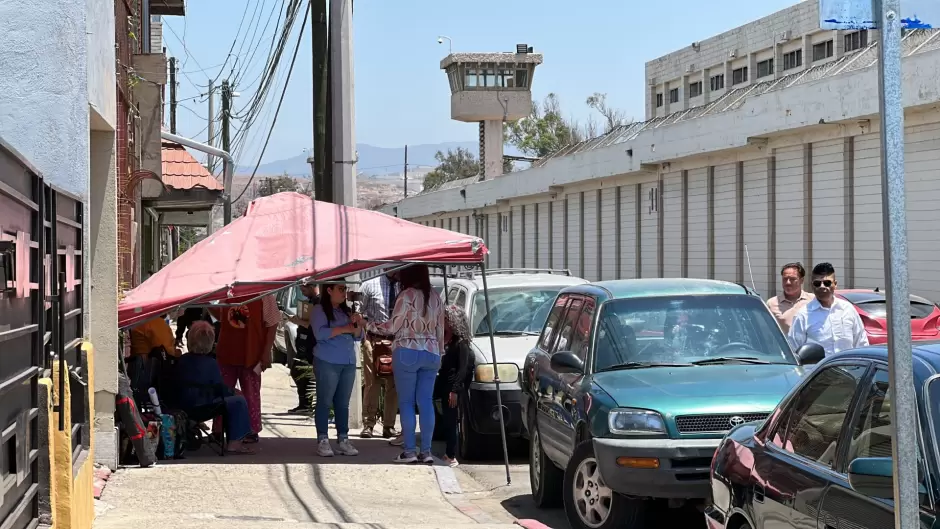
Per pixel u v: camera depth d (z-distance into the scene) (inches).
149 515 296.7
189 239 2137.1
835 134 912.9
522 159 2416.3
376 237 401.1
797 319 390.0
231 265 390.9
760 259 1050.7
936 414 159.2
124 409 363.6
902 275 130.1
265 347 444.8
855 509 165.9
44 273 207.9
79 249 277.6
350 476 377.1
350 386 422.9
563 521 331.0
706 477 271.7
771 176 1026.7
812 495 181.0
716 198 1136.2
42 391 201.3
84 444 270.2
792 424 203.3
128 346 445.1
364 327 425.1
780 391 285.9
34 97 271.6
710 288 345.4
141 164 681.6
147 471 364.5
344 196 520.4
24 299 192.7
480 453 448.8
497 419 433.1
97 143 343.0
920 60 778.2
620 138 1359.5
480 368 438.0
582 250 1517.0
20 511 179.6
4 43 269.1
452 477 384.5
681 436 275.0
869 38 1348.4
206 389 416.2
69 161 275.6
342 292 415.2
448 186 2378.2
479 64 2309.3
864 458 161.3
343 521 312.0
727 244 1114.1
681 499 282.0
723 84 1926.7
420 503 347.3
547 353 371.6
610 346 322.3
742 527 216.4
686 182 1203.2
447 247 390.6
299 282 384.8
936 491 151.5
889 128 130.1
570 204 1555.1
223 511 312.5
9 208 177.9
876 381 177.2
